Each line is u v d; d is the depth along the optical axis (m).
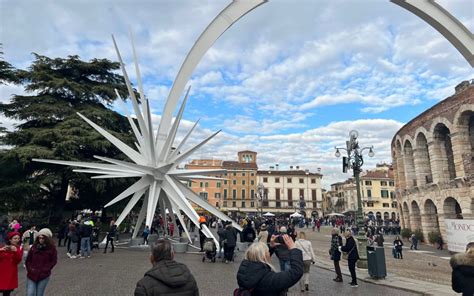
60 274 11.04
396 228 50.94
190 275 3.29
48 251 6.22
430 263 19.11
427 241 32.84
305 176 101.19
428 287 10.48
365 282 11.58
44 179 24.94
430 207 33.38
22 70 27.95
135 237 21.59
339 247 11.66
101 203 30.27
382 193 100.81
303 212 86.25
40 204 28.70
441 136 31.05
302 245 9.93
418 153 34.69
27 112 27.02
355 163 16.33
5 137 25.66
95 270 11.98
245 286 3.54
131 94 21.20
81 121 27.14
